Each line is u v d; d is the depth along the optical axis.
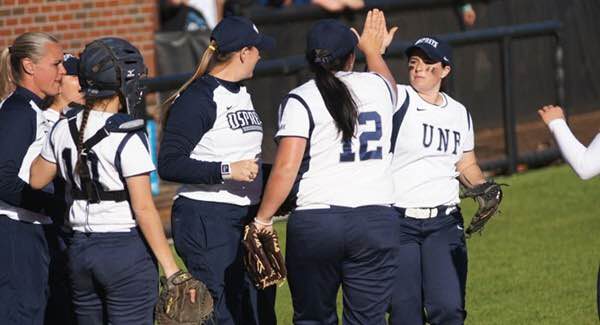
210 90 22.77
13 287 22.66
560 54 49.69
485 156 46.81
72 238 20.86
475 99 46.28
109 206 20.39
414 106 23.91
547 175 47.31
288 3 55.66
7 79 22.97
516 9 54.62
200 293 20.77
